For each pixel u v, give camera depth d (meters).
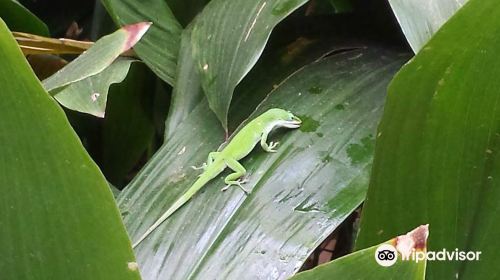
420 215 0.43
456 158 0.42
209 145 0.57
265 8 0.55
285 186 0.51
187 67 0.62
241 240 0.49
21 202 0.36
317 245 0.48
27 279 0.38
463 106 0.40
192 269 0.49
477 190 0.42
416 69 0.40
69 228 0.37
